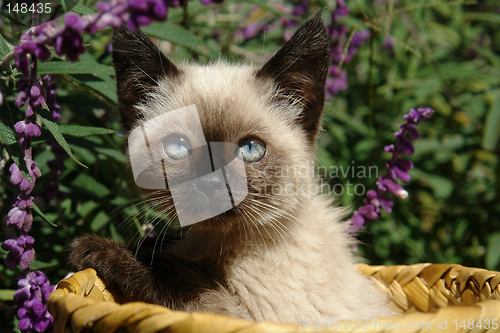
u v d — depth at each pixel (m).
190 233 0.38
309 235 0.37
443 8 0.61
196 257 0.36
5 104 0.32
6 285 0.42
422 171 0.55
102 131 0.37
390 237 0.53
